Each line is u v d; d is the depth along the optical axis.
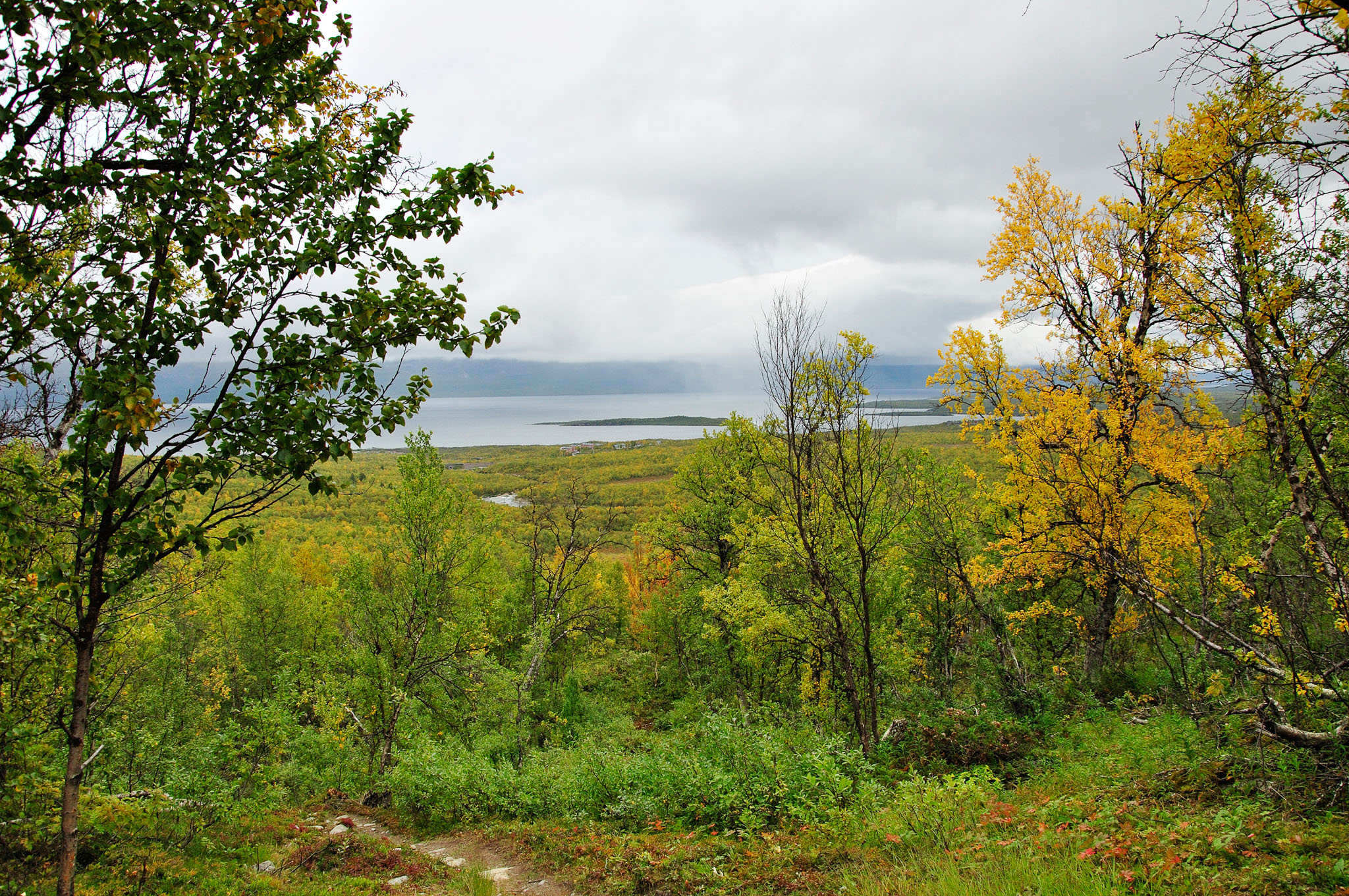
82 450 3.54
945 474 14.03
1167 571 10.92
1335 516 6.11
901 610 14.77
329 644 25.36
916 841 6.30
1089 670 13.16
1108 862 4.78
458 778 10.38
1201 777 6.43
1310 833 4.72
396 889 7.12
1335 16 3.26
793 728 11.73
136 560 3.78
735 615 13.17
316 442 3.79
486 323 4.17
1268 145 4.80
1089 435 10.30
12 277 3.70
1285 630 7.01
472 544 16.33
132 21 3.21
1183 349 6.82
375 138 3.98
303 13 3.77
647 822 8.52
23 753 5.93
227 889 6.39
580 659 26.12
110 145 3.49
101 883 6.08
